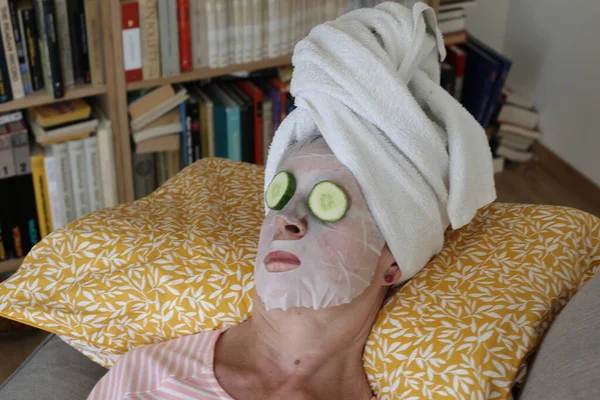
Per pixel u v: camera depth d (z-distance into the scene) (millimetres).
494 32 2723
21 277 1252
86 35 1799
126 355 1149
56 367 1243
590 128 2404
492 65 2332
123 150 1977
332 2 2027
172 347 1157
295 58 1149
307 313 1048
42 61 1797
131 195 2047
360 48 1076
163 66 1921
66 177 1928
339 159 1064
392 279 1106
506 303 1070
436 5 2195
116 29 1810
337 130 1056
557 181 2566
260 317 1103
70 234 1280
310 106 1093
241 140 2127
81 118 1889
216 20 1912
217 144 2109
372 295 1085
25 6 1731
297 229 1043
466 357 1020
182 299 1187
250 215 1354
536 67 2604
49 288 1237
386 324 1098
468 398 1001
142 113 1952
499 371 1008
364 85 1064
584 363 891
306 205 1054
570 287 1127
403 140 1059
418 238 1084
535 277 1109
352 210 1041
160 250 1241
